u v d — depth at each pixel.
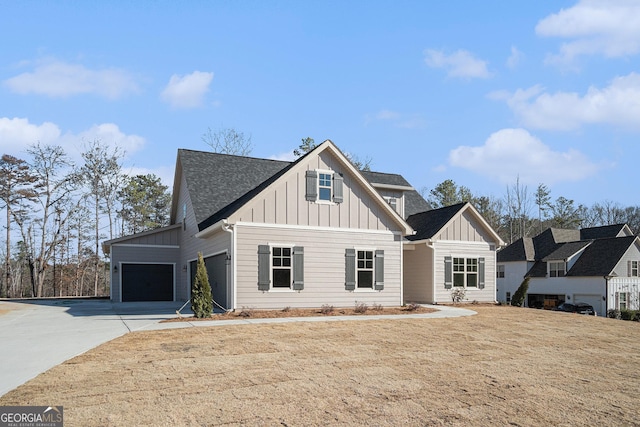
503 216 62.84
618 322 17.98
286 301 17.69
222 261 18.52
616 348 12.41
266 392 7.34
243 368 8.70
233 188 23.30
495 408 7.00
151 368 8.57
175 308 20.72
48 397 6.88
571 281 37.38
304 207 18.28
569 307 34.38
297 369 8.76
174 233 27.09
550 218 68.44
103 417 6.11
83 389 7.28
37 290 44.59
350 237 19.11
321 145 18.75
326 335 12.26
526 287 23.62
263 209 17.53
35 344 10.90
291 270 17.84
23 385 7.46
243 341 11.19
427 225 24.33
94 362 9.00
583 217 70.62
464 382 8.32
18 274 53.62
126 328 13.34
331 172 18.98
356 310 17.77
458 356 10.40
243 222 17.14
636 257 36.25
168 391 7.25
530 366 9.78
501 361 10.11
